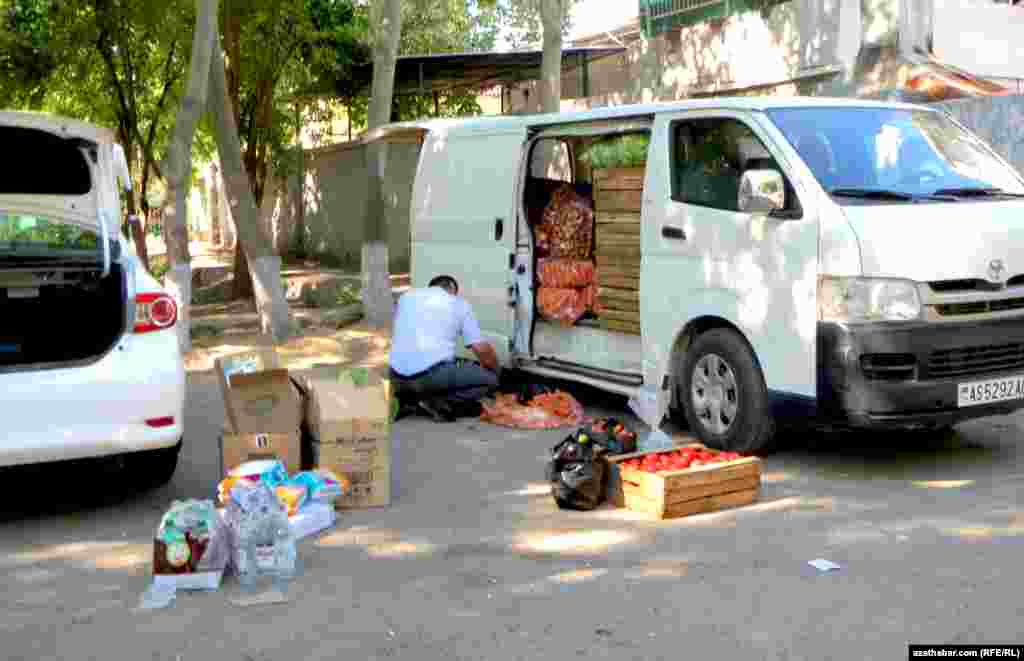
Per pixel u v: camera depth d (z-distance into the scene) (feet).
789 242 21.11
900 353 19.89
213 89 40.73
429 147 33.40
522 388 29.25
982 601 14.53
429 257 32.99
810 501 19.63
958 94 41.93
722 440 22.89
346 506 20.10
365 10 66.80
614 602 15.01
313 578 16.39
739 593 15.19
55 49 57.11
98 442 18.83
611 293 26.50
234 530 16.42
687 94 57.06
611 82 68.13
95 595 16.01
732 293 22.38
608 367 27.12
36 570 17.20
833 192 21.06
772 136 22.16
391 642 13.84
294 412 20.45
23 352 18.70
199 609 15.28
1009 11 50.65
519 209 29.35
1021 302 21.16
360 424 20.06
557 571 16.39
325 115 84.48
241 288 62.28
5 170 22.71
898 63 44.98
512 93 80.07
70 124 21.24
